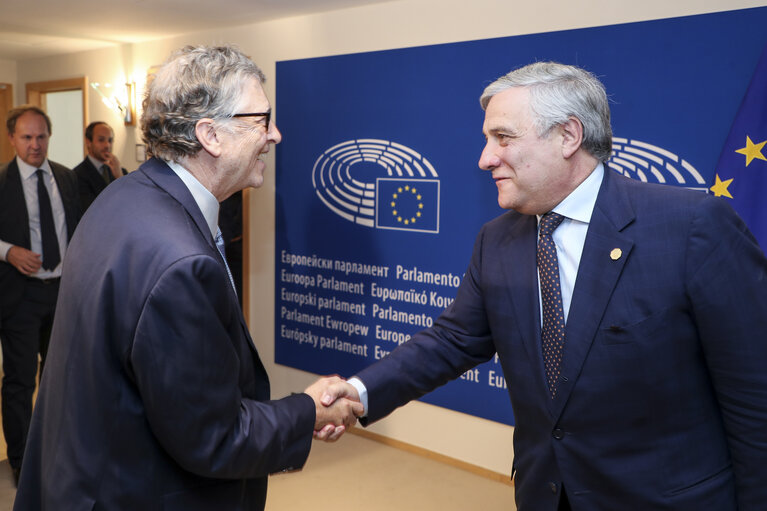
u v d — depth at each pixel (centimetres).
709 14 226
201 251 103
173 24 393
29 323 297
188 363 100
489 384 301
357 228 341
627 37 246
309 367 372
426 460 329
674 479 118
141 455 107
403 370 157
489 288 141
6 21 393
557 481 127
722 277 112
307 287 369
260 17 365
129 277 102
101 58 485
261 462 113
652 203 121
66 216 311
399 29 315
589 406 121
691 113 233
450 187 302
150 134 119
